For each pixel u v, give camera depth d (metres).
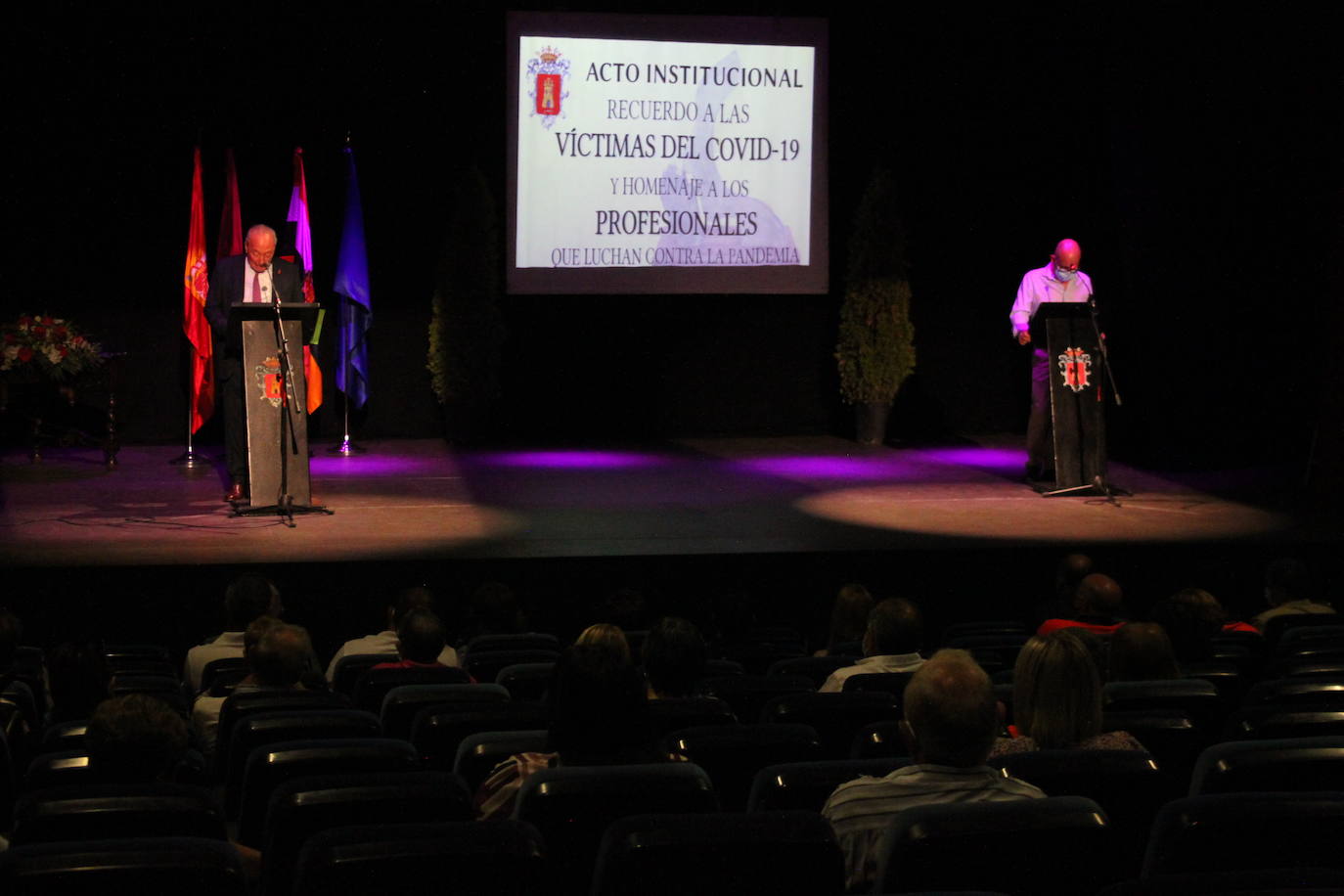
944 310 12.48
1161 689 3.78
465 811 2.56
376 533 8.16
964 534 8.35
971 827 2.25
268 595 5.70
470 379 11.43
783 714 3.87
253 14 11.12
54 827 2.53
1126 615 6.43
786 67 11.83
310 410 11.02
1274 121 10.66
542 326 12.04
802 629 7.91
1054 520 8.81
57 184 11.01
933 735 2.62
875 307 11.82
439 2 11.38
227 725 3.91
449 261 11.33
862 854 2.58
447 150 11.60
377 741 3.02
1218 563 7.55
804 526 8.54
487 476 10.16
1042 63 12.12
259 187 11.30
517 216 11.62
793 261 12.04
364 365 11.10
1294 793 2.33
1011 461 11.16
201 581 7.34
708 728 3.30
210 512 8.71
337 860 2.10
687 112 11.75
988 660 5.34
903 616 4.75
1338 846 2.31
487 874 2.15
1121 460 11.36
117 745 3.01
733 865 2.20
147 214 11.17
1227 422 11.41
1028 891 2.29
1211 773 2.68
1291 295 10.94
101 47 10.91
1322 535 8.42
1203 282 11.34
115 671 5.63
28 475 9.97
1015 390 12.66
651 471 10.48
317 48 11.26
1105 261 12.22
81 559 7.39
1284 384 11.11
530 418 12.11
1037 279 9.95
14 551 7.57
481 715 3.52
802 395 12.52
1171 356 11.58
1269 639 5.99
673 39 11.65
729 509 9.07
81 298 11.16
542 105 11.53
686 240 11.88
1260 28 10.48
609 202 11.74
